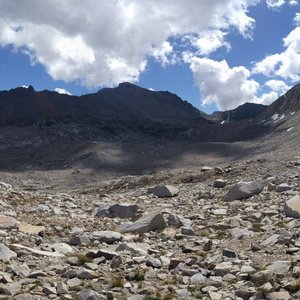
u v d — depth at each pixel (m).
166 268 11.87
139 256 12.93
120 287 10.21
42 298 9.25
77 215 21.61
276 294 9.19
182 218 18.67
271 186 24.89
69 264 12.16
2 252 12.24
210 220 19.48
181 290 9.81
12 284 10.03
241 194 24.30
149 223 17.41
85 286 10.17
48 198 27.69
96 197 31.88
